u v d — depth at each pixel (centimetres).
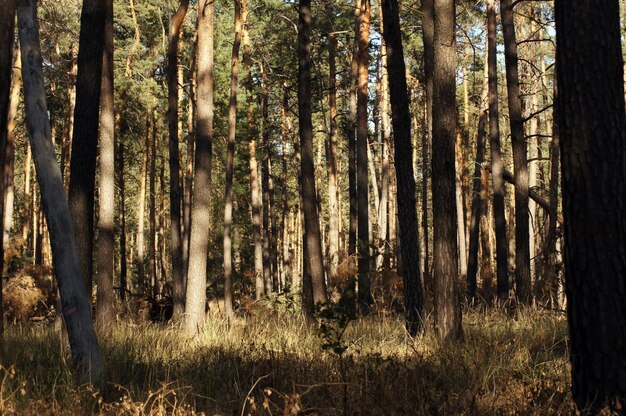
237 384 695
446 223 1015
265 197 3697
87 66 1134
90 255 1128
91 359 703
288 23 2956
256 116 3083
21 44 716
